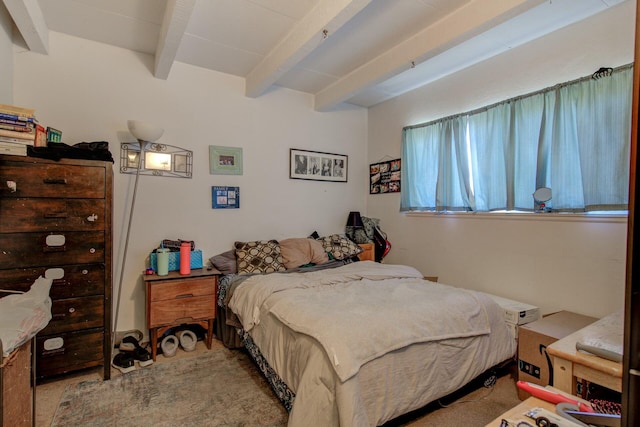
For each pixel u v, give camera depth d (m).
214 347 2.72
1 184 1.89
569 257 2.36
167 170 2.97
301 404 1.41
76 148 2.12
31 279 1.97
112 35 2.59
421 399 1.63
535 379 1.98
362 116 4.33
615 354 1.12
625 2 2.10
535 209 2.55
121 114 2.78
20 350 1.34
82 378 2.17
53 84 2.54
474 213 3.01
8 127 1.94
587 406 0.92
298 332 1.66
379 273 2.75
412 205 3.64
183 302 2.58
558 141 2.38
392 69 2.78
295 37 2.46
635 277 0.69
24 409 1.38
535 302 2.56
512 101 2.69
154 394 1.99
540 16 2.27
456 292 2.20
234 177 3.33
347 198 4.19
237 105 3.35
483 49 2.76
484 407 1.88
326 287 2.36
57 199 2.04
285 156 3.67
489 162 2.86
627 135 2.06
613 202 2.10
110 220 2.20
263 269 2.99
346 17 2.04
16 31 2.42
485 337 1.98
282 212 3.65
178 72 3.03
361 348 1.47
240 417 1.77
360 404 1.35
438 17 2.31
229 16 2.31
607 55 2.18
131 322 2.82
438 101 3.40
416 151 3.61
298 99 3.76
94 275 2.14
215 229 3.23
